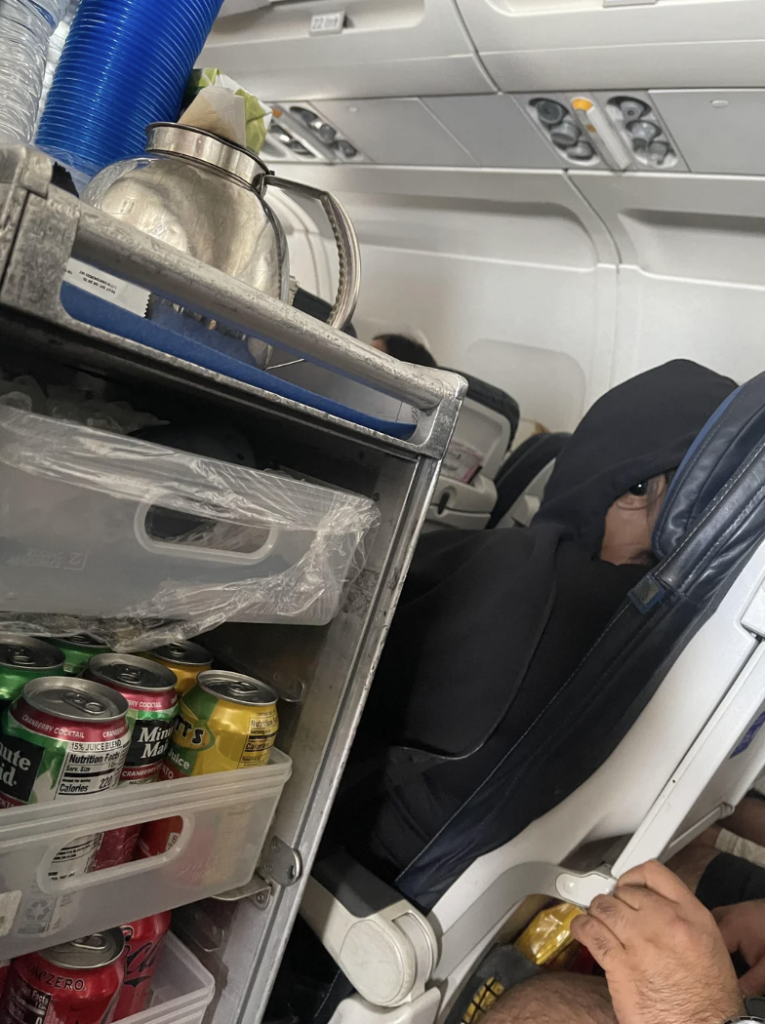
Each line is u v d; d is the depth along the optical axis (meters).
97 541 0.63
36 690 0.67
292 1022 1.06
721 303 1.93
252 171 0.78
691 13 1.21
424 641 1.10
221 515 0.69
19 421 0.56
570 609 1.11
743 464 1.01
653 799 1.06
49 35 0.90
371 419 0.77
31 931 0.66
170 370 0.62
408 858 1.08
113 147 0.90
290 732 0.91
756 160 1.51
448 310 2.38
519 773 1.03
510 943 1.28
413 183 2.09
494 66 1.49
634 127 1.56
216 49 1.76
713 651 1.03
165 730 0.75
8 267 0.50
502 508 2.09
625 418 1.41
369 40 1.54
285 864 0.89
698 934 0.95
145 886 0.75
